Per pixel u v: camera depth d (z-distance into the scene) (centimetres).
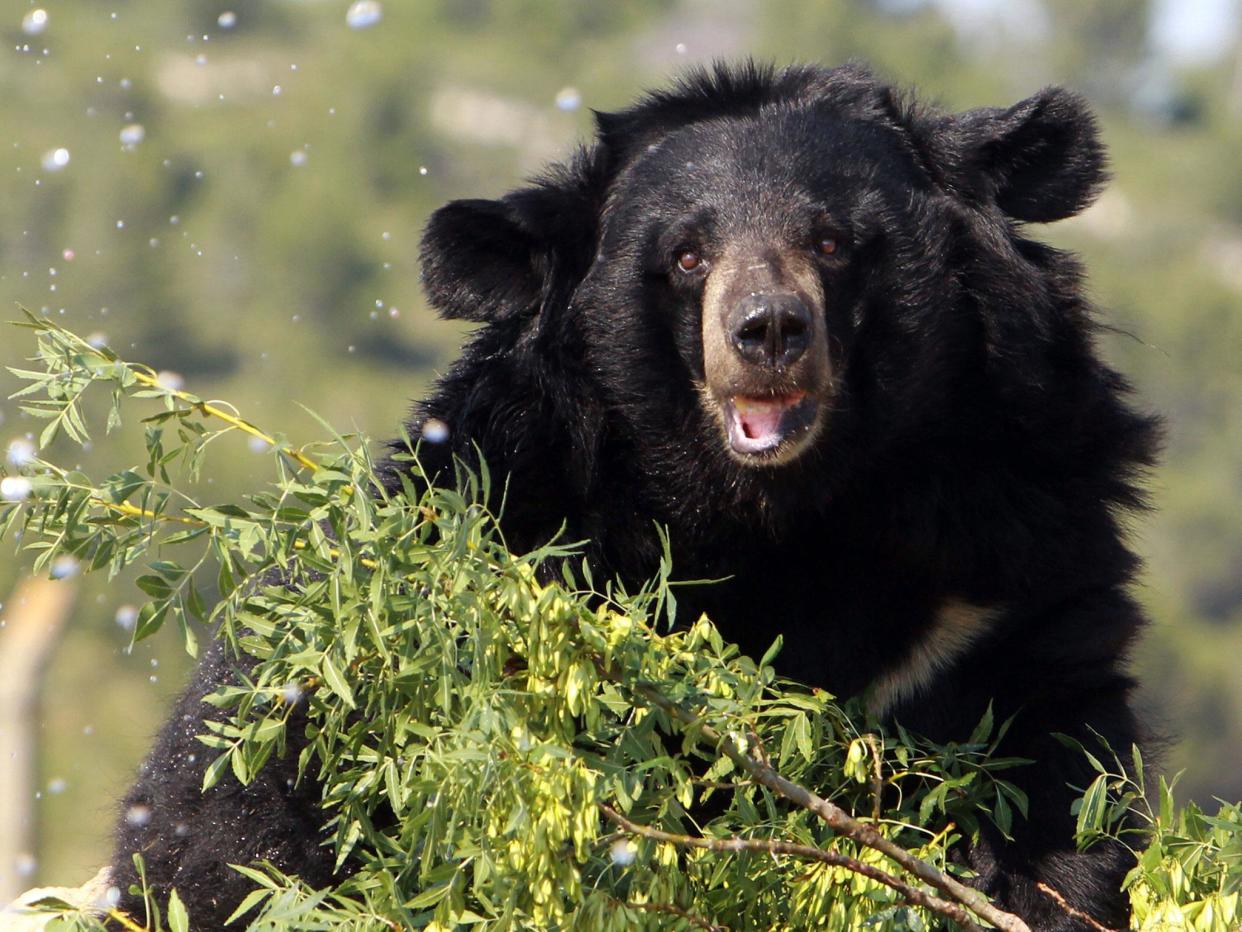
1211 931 778
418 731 743
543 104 8844
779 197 1000
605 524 1030
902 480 1012
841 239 1001
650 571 1034
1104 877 933
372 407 5909
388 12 9344
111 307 5797
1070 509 1014
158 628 779
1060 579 1004
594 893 735
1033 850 943
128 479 782
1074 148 1052
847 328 1002
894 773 903
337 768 910
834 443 999
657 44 9681
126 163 6272
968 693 1005
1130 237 8569
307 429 5662
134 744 1548
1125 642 1011
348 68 8000
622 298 1028
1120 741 985
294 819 965
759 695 797
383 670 777
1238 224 8838
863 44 9225
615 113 1089
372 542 749
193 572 781
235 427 792
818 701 830
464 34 9644
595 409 1034
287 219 6538
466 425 1027
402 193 7531
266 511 773
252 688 786
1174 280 7369
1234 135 9469
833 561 1016
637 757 764
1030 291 1023
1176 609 5672
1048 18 10456
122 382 791
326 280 6450
